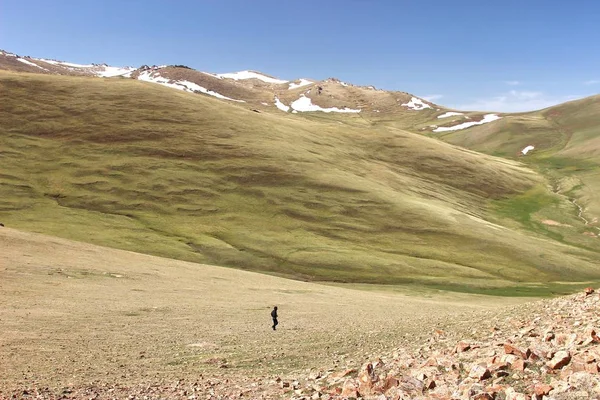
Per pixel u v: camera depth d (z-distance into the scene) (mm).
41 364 22016
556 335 15766
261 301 48844
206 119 159750
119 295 43219
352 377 16750
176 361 23688
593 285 85750
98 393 17219
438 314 44500
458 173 171125
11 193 104688
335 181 129000
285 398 15289
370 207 117812
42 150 128750
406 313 47500
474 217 129000
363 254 92750
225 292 51938
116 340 28172
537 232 128500
